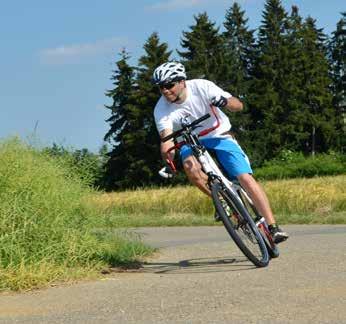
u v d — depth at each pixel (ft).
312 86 344.28
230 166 28.68
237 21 360.48
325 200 85.20
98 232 32.07
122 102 310.65
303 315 18.85
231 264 29.58
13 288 24.54
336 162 279.69
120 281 25.79
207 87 27.91
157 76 27.76
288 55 340.39
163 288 23.66
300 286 22.71
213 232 57.41
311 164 278.67
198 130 28.43
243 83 315.58
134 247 33.78
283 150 314.55
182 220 73.77
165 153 28.14
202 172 28.19
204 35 314.55
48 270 25.99
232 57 324.39
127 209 95.81
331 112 346.33
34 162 30.45
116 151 302.04
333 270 25.67
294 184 99.45
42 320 19.77
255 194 28.55
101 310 20.70
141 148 293.43
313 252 31.04
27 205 27.76
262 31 353.51
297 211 84.38
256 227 27.71
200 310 19.97
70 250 27.96
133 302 21.54
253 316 18.98
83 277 26.58
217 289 22.85
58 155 32.81
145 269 29.40
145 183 291.38
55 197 29.17
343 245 33.58
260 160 310.65
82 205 30.89
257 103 324.39
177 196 98.89
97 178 33.32
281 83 336.70
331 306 19.71
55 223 28.25
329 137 338.34
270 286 22.94
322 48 391.65
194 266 29.76
